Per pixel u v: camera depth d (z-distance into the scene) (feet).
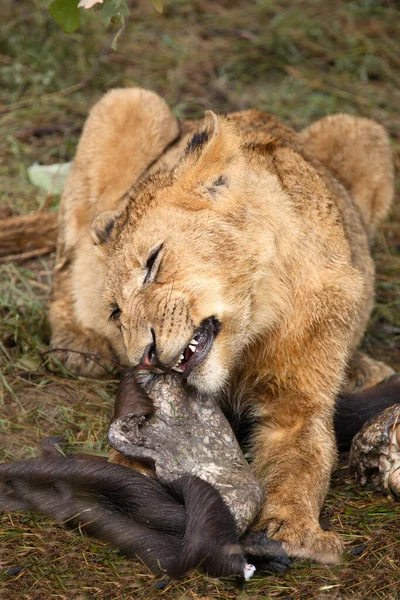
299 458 31.01
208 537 25.53
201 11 70.03
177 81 62.90
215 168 31.27
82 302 40.65
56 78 61.98
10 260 46.98
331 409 33.40
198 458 28.63
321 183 35.86
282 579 26.40
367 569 26.96
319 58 66.69
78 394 37.99
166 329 29.07
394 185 52.85
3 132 56.95
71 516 28.07
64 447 33.40
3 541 27.73
